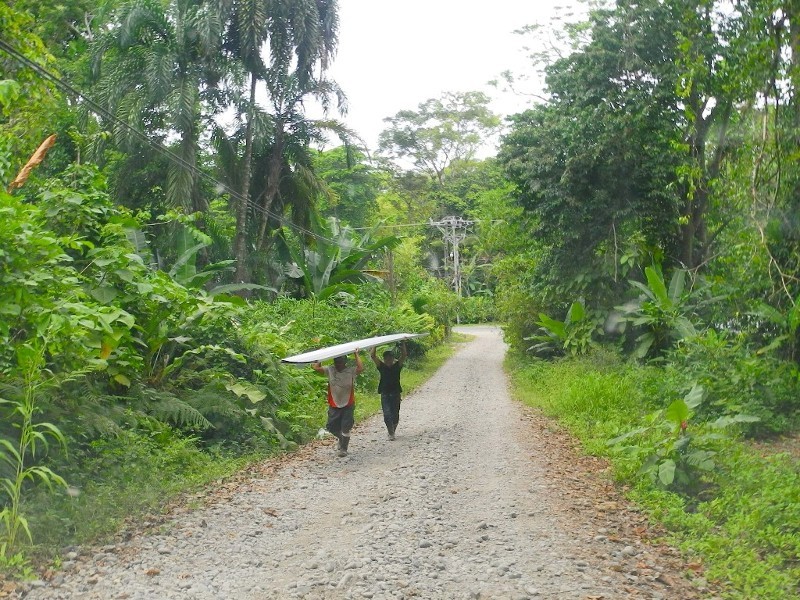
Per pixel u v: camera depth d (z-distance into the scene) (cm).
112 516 725
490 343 4562
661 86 1959
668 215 2150
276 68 2542
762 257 1393
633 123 2019
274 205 2883
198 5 2302
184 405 1065
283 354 1520
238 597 544
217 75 2402
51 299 815
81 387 910
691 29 1686
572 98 2205
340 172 5000
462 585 569
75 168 1124
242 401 1216
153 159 2388
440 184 7669
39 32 1683
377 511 791
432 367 2973
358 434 1362
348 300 2658
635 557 649
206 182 2659
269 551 661
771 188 1361
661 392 1541
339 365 1153
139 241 1548
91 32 2552
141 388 1060
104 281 1002
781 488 793
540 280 2608
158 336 1104
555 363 2578
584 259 2342
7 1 1458
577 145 2153
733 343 1584
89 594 535
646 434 1130
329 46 2650
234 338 1307
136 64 2266
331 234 2945
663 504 808
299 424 1309
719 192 1504
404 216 6256
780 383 1376
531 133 2377
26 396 680
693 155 2022
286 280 2930
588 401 1530
